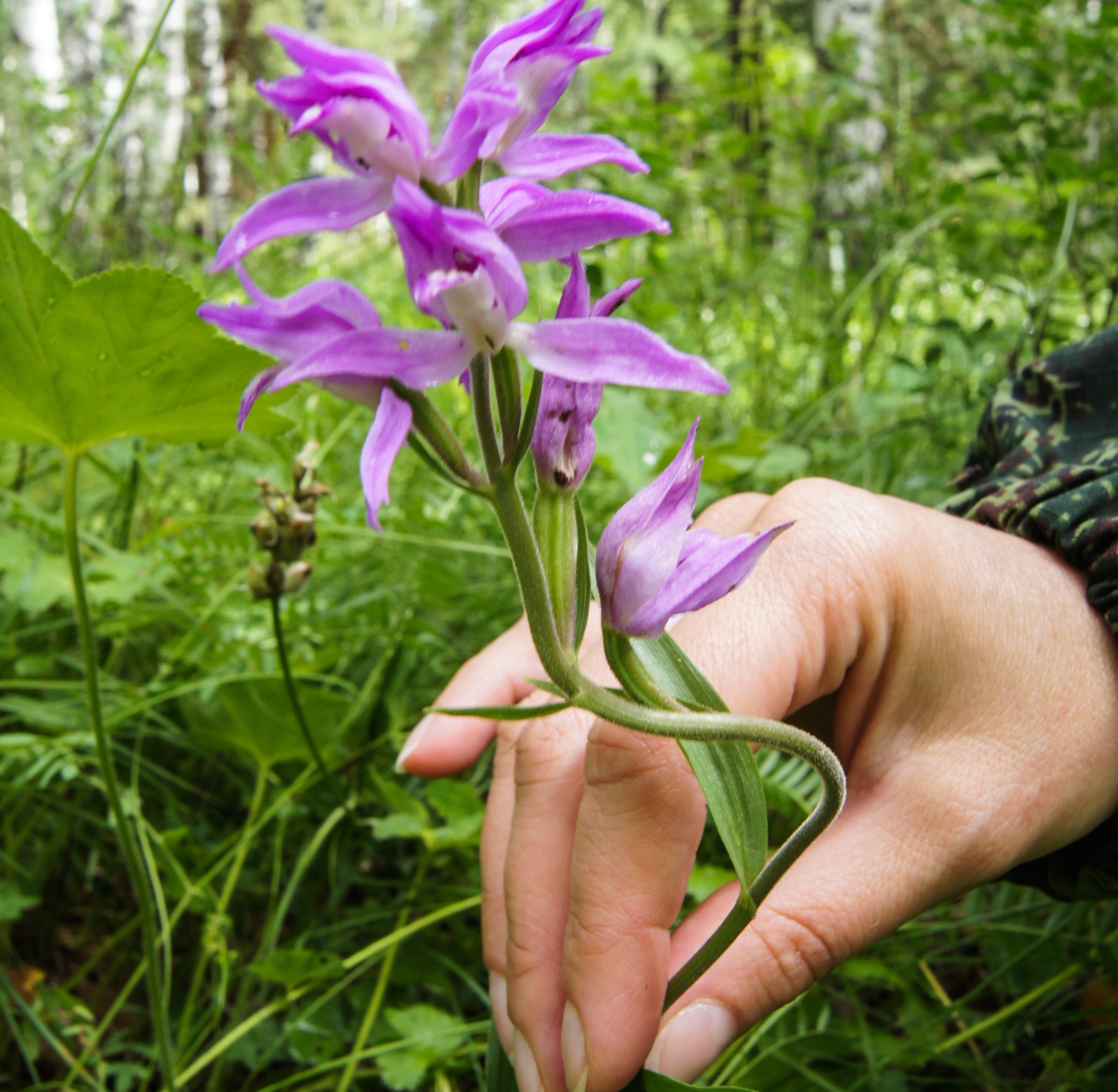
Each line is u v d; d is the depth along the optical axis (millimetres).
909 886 200
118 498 422
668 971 195
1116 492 223
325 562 381
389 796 287
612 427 405
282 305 134
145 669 386
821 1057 261
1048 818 208
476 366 129
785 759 289
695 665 197
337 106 120
